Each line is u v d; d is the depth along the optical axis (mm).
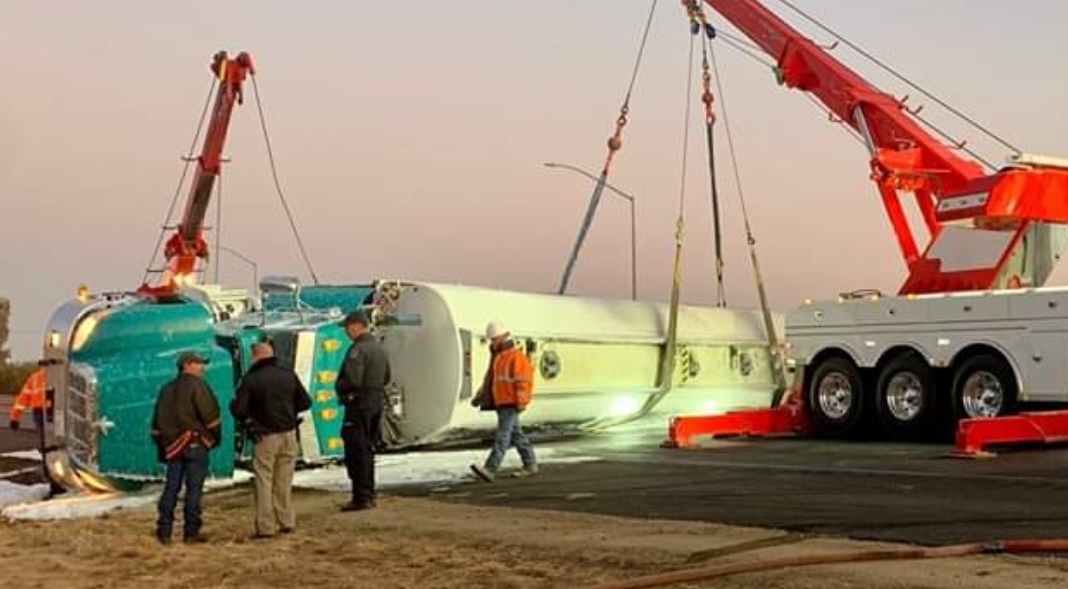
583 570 9289
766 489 13391
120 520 13031
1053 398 16844
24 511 14250
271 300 17656
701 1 25266
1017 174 18625
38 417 16281
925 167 20562
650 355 22578
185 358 11664
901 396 18844
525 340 19656
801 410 20312
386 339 18797
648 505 12484
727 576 8703
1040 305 17047
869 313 19312
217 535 11758
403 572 9602
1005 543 9312
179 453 11492
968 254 19562
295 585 9328
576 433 22469
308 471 16625
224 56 26922
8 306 70500
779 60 23281
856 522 10797
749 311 25703
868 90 21922
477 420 18688
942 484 13156
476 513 12484
